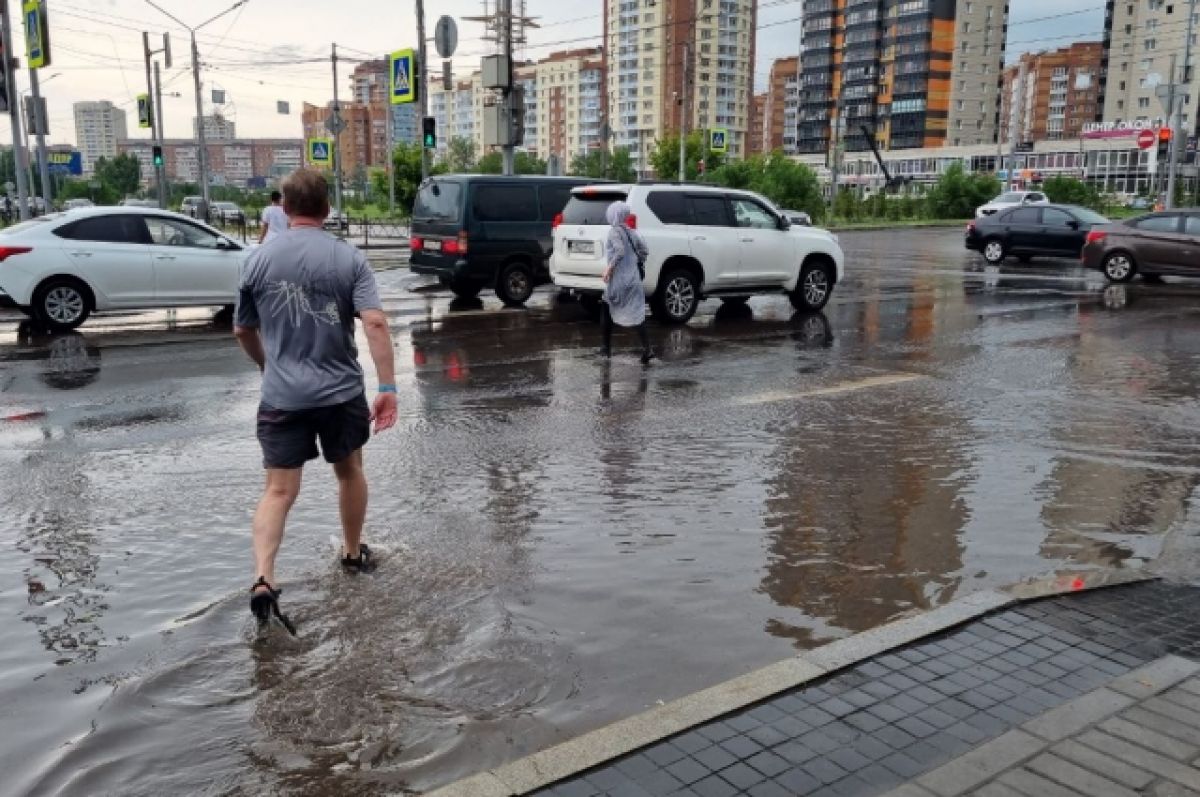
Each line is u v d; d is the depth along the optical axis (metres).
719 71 117.31
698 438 7.45
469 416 8.13
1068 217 24.48
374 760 3.24
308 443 4.40
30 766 3.20
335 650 3.99
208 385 9.38
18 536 5.30
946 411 8.41
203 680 3.75
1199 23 106.50
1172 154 35.16
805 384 9.57
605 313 10.93
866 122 149.00
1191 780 2.97
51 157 58.56
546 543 5.22
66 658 3.94
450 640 4.09
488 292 18.11
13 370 10.10
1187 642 3.96
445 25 24.17
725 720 3.35
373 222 45.44
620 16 117.94
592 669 3.85
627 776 3.02
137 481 6.29
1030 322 14.09
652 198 13.48
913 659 3.80
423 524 5.48
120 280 13.09
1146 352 11.45
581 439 7.39
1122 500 6.05
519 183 15.80
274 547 4.23
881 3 144.38
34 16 22.52
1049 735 3.22
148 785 3.11
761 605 4.49
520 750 3.29
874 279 21.25
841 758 3.11
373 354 4.37
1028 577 4.86
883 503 5.95
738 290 14.37
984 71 142.00
